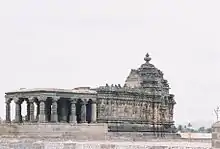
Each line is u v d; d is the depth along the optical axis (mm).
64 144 153375
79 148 150625
